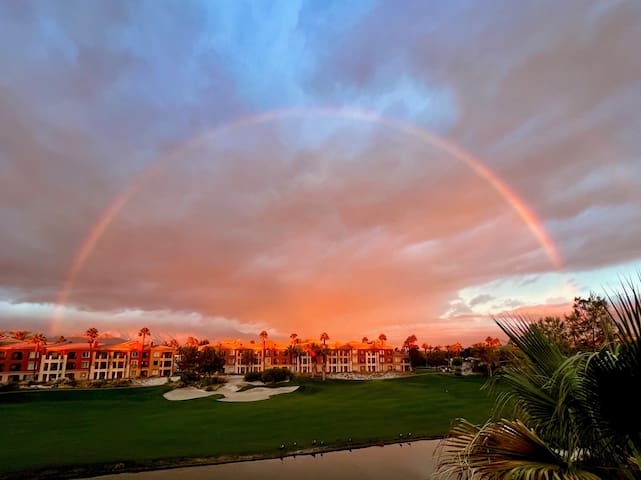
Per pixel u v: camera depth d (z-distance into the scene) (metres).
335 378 115.81
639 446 4.92
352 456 34.19
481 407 58.91
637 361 4.66
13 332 156.12
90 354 124.81
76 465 30.91
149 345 138.88
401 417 50.97
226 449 35.53
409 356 168.75
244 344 166.88
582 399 5.18
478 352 121.06
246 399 76.56
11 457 32.75
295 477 29.00
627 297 4.85
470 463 5.55
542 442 5.47
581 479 4.77
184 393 83.88
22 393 81.12
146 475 29.58
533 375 5.95
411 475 29.05
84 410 63.19
